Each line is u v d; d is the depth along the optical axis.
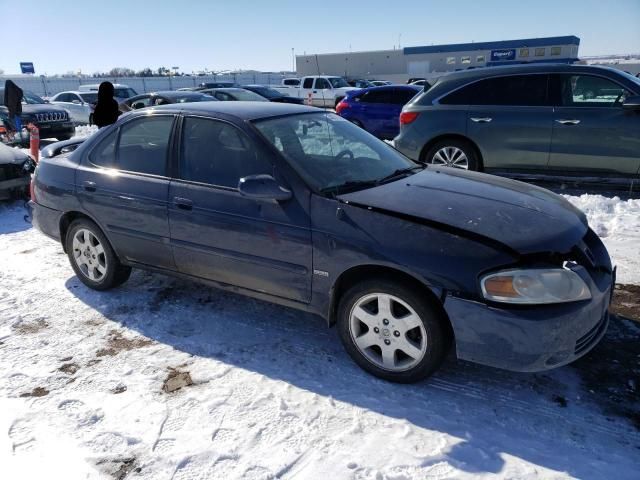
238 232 3.38
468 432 2.65
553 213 3.15
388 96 13.44
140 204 3.82
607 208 6.17
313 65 56.66
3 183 6.98
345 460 2.46
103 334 3.69
